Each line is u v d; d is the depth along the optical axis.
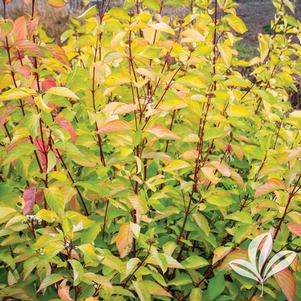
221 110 2.08
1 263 2.01
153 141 2.02
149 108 1.91
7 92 1.47
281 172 1.96
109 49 2.05
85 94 2.30
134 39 1.95
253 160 2.68
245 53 7.51
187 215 2.03
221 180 2.17
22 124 1.63
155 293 1.67
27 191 1.60
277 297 1.97
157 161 2.14
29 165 1.77
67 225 1.49
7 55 1.72
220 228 2.16
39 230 1.64
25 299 1.74
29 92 1.50
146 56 1.83
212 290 1.87
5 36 1.61
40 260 1.58
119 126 1.71
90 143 2.00
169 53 2.05
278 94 2.99
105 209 2.02
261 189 1.75
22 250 1.77
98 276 1.46
